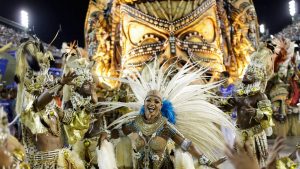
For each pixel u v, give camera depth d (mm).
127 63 10914
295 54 11273
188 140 4305
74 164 4691
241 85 5703
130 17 11125
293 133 10992
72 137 5391
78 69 5496
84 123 5398
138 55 10781
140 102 4723
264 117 5457
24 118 4508
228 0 12555
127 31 11148
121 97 7500
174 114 4582
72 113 5324
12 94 10211
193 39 10742
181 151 4324
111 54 12312
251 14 12695
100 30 12445
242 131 5547
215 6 11258
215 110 4598
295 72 11242
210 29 11055
